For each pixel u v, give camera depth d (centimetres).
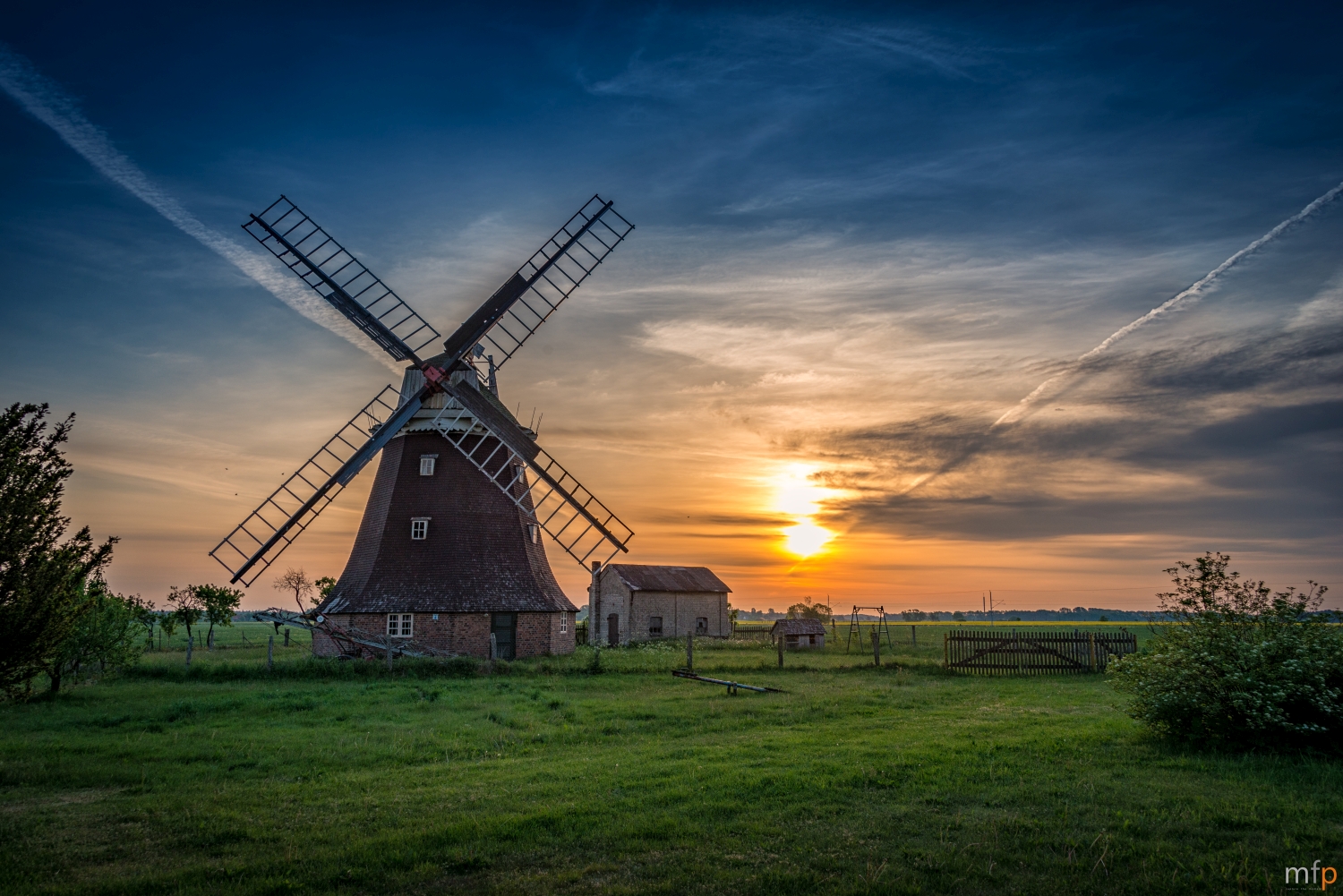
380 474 4175
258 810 1226
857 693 2567
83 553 1466
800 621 5681
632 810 1177
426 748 1681
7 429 1369
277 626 3525
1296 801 1148
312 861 991
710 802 1201
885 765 1402
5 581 1366
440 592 3812
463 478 4034
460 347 3969
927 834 1052
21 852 1046
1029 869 936
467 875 951
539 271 4141
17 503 1352
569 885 910
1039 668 3344
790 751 1571
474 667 3247
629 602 6381
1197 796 1183
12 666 1383
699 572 7125
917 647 5472
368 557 3953
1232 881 883
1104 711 2116
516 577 3975
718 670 3384
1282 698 1384
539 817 1132
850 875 926
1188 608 1595
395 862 979
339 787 1363
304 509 3719
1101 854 966
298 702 2352
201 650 5050
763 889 890
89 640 2700
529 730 1872
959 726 1866
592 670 3300
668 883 897
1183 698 1491
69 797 1327
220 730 1917
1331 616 1488
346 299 3781
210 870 962
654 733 1858
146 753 1644
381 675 3147
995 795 1209
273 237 3672
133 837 1108
